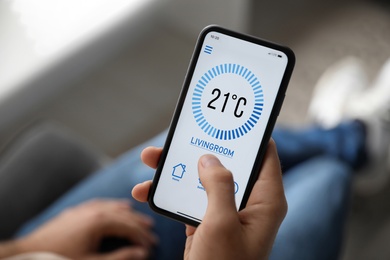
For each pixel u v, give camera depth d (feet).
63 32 3.80
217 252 1.67
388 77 4.68
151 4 4.14
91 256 2.97
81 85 5.11
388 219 4.37
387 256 4.22
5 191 3.28
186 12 5.07
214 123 1.99
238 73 1.98
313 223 3.13
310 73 5.01
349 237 4.33
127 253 3.00
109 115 5.01
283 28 5.25
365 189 4.43
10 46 3.73
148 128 4.96
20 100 3.83
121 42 4.52
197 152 2.01
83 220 3.04
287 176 3.63
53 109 5.00
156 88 5.12
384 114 4.39
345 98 4.71
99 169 3.57
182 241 3.12
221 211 1.66
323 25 5.24
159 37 5.30
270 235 1.76
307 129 4.15
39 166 3.38
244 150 1.97
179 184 2.02
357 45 5.11
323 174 3.49
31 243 2.99
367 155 4.18
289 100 4.91
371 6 5.26
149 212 3.18
